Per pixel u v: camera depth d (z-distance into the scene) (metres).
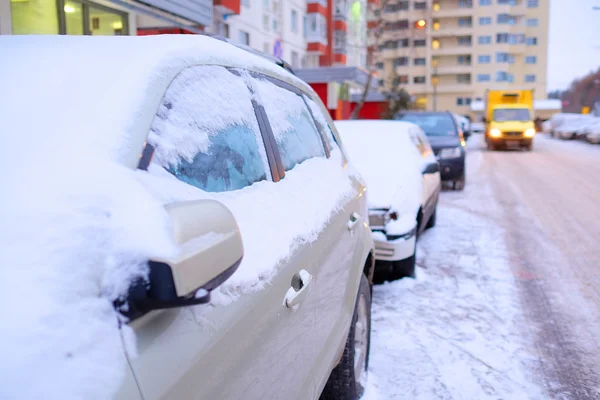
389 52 71.44
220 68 1.87
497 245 6.91
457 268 5.84
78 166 1.13
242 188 1.77
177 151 1.44
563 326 4.27
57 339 0.90
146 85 1.39
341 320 2.50
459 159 11.73
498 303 4.76
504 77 70.50
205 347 1.23
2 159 1.15
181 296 1.00
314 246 2.07
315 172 2.56
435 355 3.72
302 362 1.90
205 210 1.18
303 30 29.12
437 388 3.28
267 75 2.38
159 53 1.52
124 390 0.97
